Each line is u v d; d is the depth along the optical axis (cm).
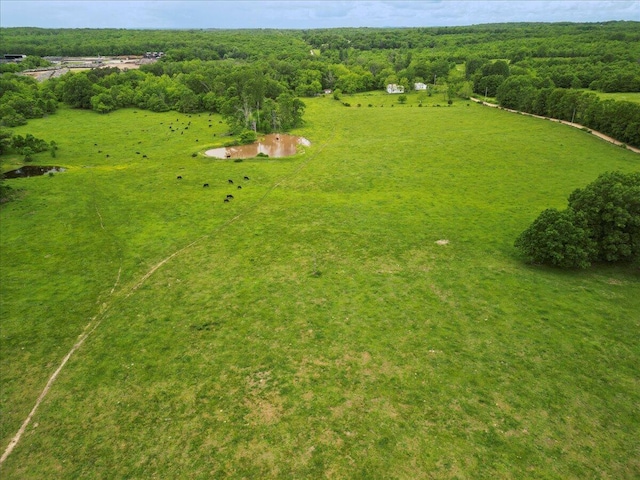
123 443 2758
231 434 2780
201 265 4941
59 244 5491
